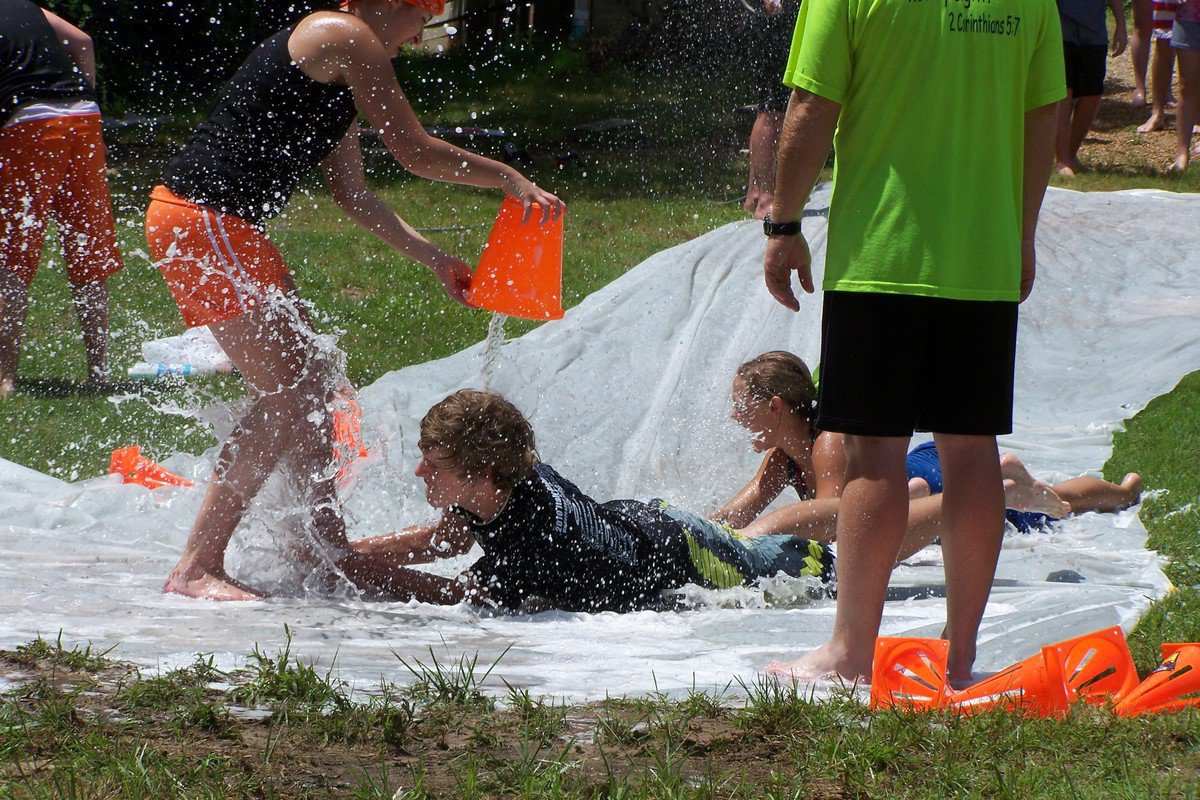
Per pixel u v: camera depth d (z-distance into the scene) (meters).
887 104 8.07
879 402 8.02
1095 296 23.58
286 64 11.07
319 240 28.19
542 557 10.75
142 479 15.93
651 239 30.28
